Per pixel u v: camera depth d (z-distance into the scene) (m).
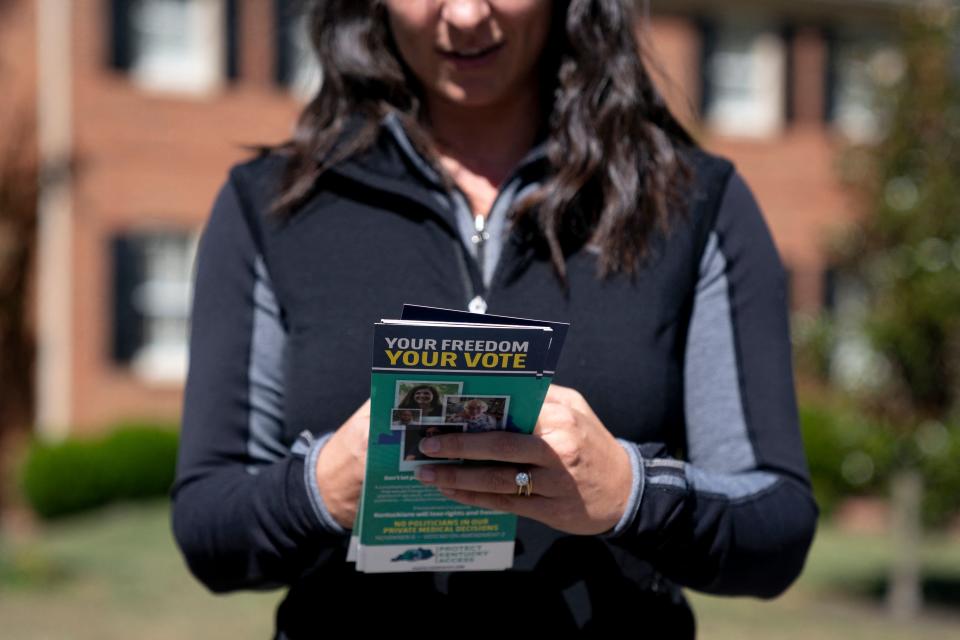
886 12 15.90
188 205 14.03
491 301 1.66
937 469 9.06
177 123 13.98
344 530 1.54
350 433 1.51
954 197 8.98
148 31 13.94
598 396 1.63
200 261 1.77
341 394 1.64
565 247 1.68
